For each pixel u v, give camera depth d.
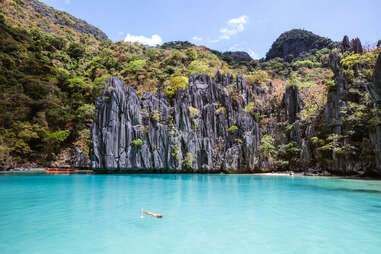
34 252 8.05
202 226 11.01
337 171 39.31
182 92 49.66
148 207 14.67
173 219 12.08
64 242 8.96
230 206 15.09
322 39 120.81
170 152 44.56
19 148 52.50
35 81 64.31
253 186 24.70
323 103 44.53
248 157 44.12
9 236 9.56
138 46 110.88
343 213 13.45
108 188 22.92
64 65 87.88
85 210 13.82
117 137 44.12
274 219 12.20
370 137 35.28
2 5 107.94
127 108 45.41
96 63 86.44
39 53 78.94
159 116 46.44
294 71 94.50
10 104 56.91
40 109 61.78
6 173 44.44
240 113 47.88
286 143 46.66
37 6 137.75
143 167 43.84
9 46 70.06
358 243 9.05
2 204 15.44
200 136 46.56
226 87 52.72
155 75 68.38
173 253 8.03
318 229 10.70
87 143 54.66
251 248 8.53
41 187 23.66
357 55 41.81
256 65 111.75
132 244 8.81
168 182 28.41
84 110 62.09
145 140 44.78
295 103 48.53
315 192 20.80
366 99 36.44
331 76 45.50
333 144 39.31
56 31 119.31
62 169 50.59
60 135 57.00
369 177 36.09
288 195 19.20
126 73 74.31
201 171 45.31
